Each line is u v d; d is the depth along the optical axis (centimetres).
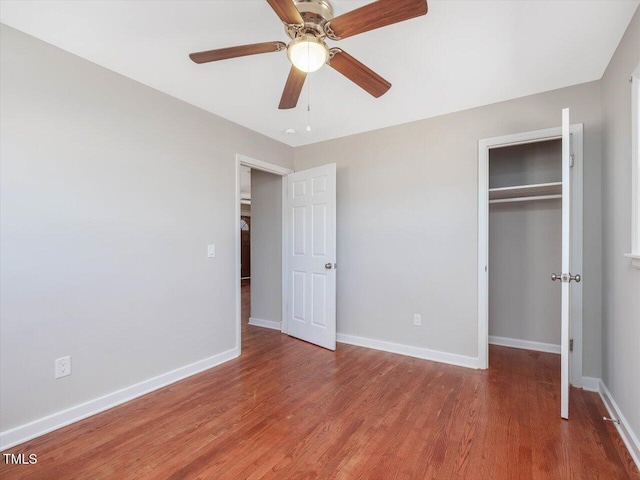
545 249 322
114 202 222
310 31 150
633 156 170
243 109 285
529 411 209
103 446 175
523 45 193
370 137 339
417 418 202
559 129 247
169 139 257
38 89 188
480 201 279
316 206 350
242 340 364
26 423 182
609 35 184
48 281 191
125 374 227
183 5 161
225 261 303
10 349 177
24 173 183
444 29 178
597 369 235
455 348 291
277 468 159
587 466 159
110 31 182
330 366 288
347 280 354
